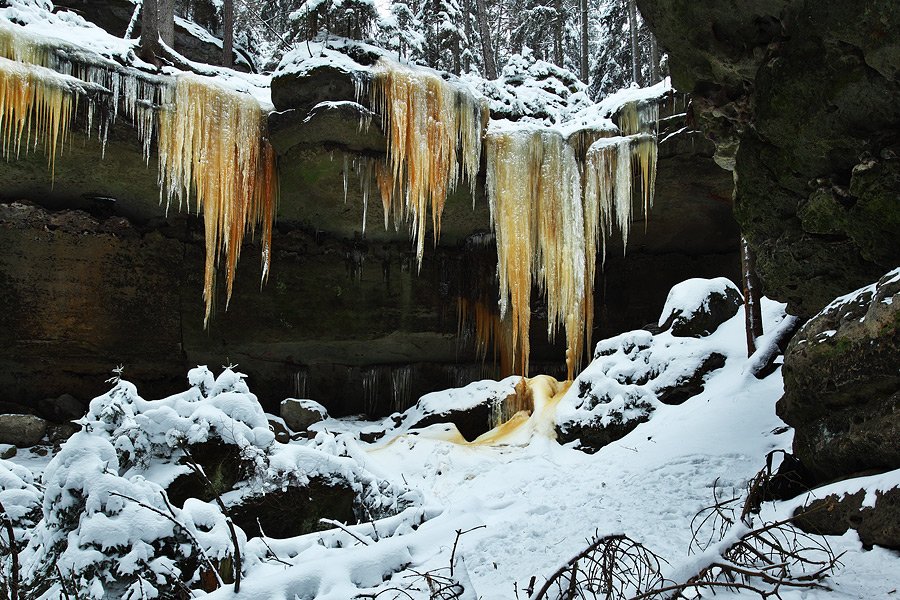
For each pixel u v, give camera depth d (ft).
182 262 45.11
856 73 20.51
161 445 22.94
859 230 22.56
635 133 42.86
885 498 16.62
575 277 43.29
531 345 50.80
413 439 39.81
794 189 24.68
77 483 17.93
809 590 14.47
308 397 48.88
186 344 45.09
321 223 47.09
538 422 39.86
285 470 25.21
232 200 40.09
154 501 18.08
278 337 46.75
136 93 37.99
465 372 50.93
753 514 20.16
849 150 22.22
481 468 35.50
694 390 36.65
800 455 21.66
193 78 39.37
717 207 46.06
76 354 42.37
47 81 35.40
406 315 48.91
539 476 32.76
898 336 17.71
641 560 15.55
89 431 19.17
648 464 29.66
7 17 37.83
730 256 50.78
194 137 39.29
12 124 36.22
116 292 43.27
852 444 18.99
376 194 43.80
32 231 41.16
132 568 16.83
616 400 36.83
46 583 17.11
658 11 23.73
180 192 39.22
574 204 43.27
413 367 50.57
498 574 19.06
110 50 38.96
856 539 16.96
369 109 39.65
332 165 40.83
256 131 40.63
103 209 43.11
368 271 48.80
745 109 25.03
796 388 21.24
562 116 48.96
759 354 34.06
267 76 48.19
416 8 78.23
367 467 28.48
